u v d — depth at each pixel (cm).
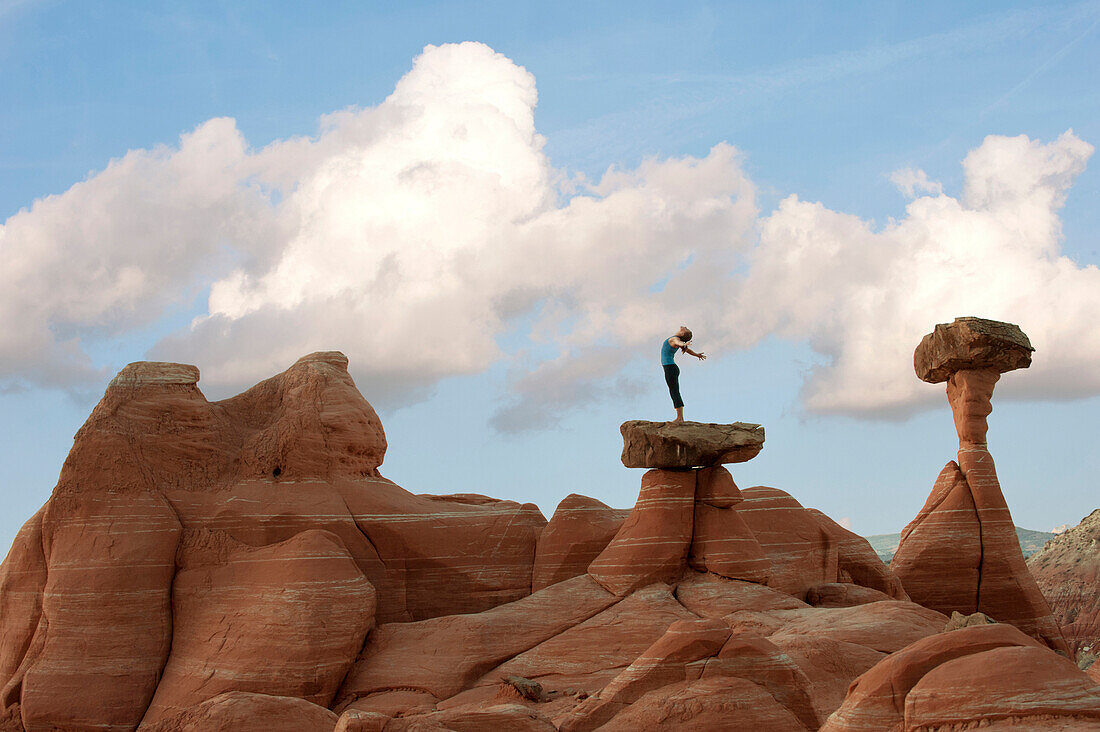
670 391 3459
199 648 3097
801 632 2847
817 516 3919
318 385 3669
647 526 3362
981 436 4106
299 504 3438
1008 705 1545
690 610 3158
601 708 2344
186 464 3484
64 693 3025
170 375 3562
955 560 3969
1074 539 7606
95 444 3353
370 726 2097
